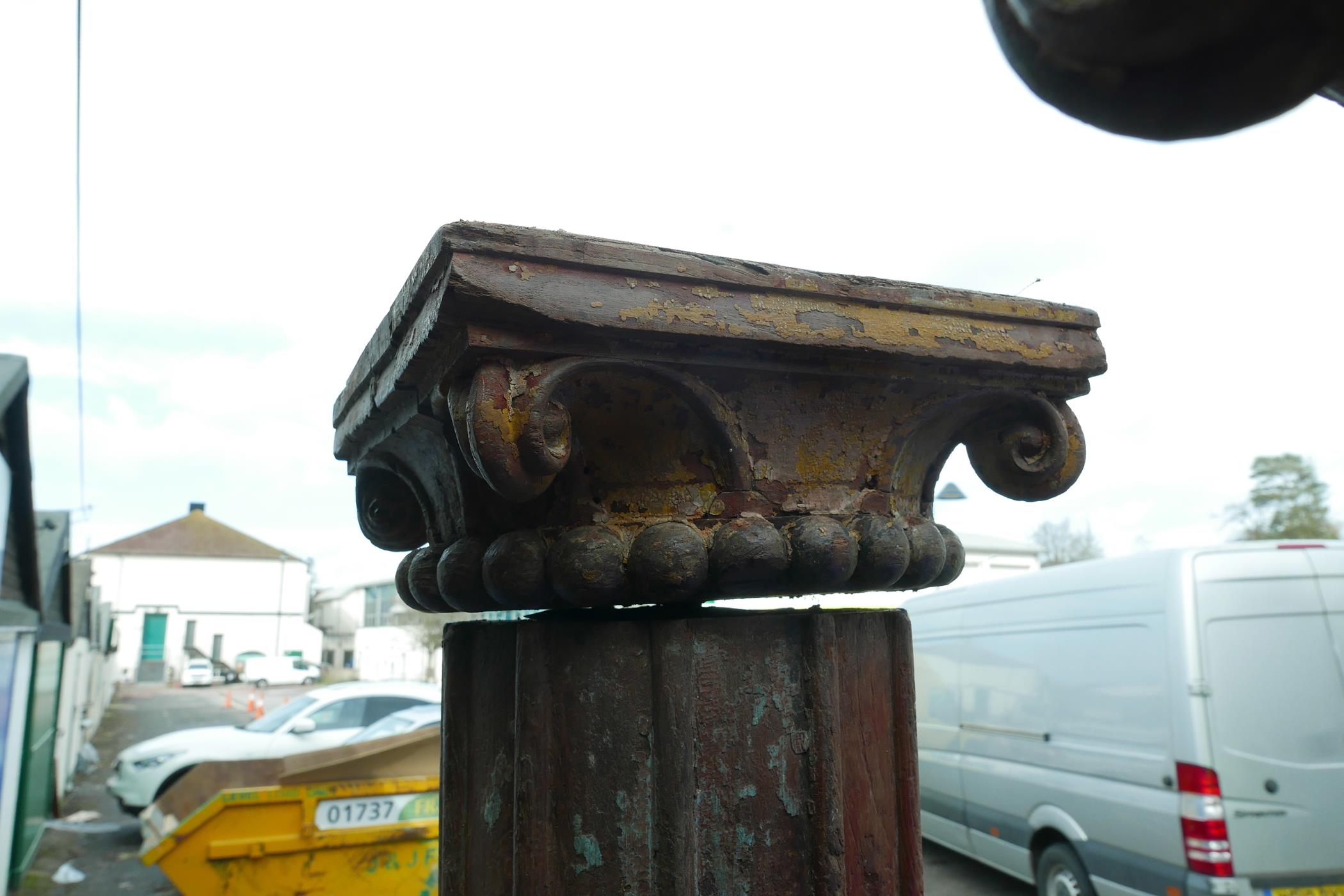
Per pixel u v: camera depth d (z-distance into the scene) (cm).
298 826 458
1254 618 394
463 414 113
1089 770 448
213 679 3538
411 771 491
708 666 124
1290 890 367
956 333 132
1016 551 2398
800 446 134
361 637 3850
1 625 544
